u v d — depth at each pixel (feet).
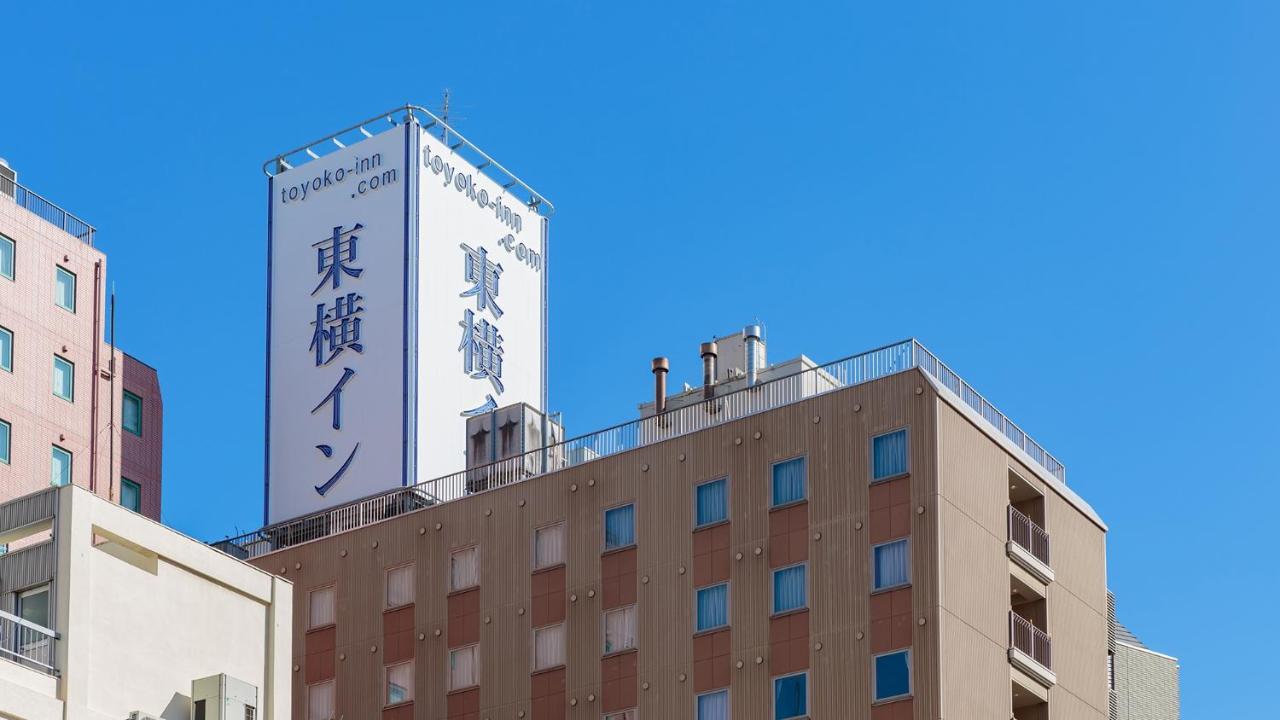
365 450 300.81
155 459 289.33
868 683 220.02
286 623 190.60
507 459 261.65
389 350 303.89
